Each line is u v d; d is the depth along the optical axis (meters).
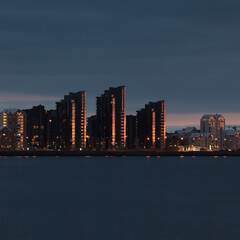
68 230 75.06
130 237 70.56
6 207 97.75
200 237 70.44
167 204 102.19
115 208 96.19
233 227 77.44
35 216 87.19
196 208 96.81
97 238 69.94
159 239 69.44
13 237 70.44
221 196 116.88
